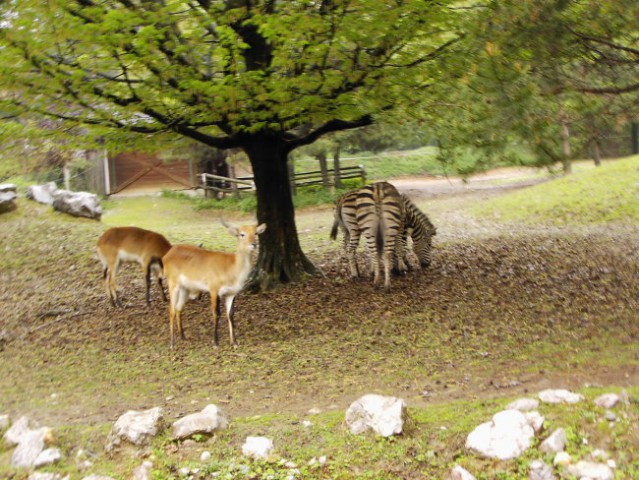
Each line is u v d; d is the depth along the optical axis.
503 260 13.08
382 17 8.12
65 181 27.59
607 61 7.04
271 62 9.37
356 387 6.94
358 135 24.58
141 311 10.79
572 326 8.71
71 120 9.33
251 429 5.36
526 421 4.54
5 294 12.30
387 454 4.64
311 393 6.84
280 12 8.50
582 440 4.35
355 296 10.66
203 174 26.88
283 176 11.65
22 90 8.76
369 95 9.42
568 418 4.68
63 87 8.68
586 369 6.87
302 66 9.09
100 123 9.55
